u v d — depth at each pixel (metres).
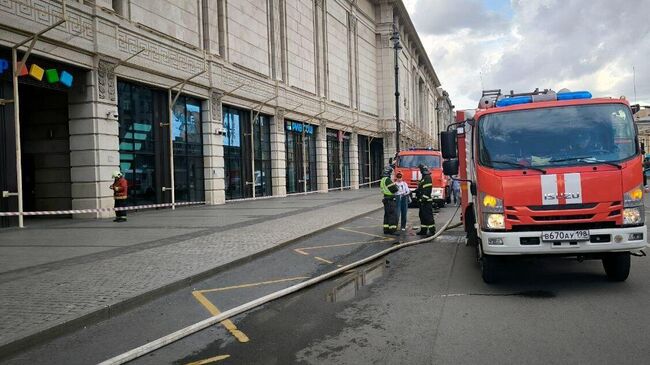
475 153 7.54
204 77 23.30
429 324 5.75
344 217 17.55
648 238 11.29
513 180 6.94
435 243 12.03
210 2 24.08
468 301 6.69
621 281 7.45
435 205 21.89
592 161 6.94
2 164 14.80
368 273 8.81
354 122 46.00
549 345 4.95
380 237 13.31
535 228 6.85
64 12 14.91
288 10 33.16
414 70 72.75
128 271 8.54
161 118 21.31
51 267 8.88
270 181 31.12
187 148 22.94
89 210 16.33
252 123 28.39
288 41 33.06
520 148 7.22
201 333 5.73
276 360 4.83
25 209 18.42
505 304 6.48
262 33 29.33
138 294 6.98
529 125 7.37
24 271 8.55
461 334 5.36
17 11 14.45
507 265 8.95
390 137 53.91
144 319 6.33
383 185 13.99
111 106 18.00
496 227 6.98
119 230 14.14
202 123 24.03
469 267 8.99
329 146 41.12
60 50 15.98
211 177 23.97
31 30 14.83
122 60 18.22
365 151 51.03
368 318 6.08
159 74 20.41
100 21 17.31
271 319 6.20
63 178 18.16
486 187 7.10
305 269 9.27
